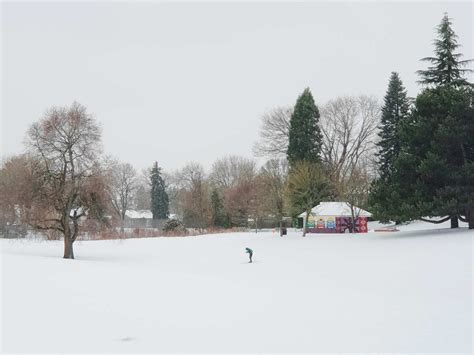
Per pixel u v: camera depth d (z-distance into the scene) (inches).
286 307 573.6
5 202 1421.0
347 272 976.9
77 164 1443.2
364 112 2876.5
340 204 2427.4
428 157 1419.8
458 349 402.6
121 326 447.2
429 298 649.6
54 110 1435.8
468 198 1364.4
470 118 1461.6
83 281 711.7
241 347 398.3
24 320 449.7
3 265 880.9
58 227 1453.0
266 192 2689.5
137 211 5027.1
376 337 437.7
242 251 1636.3
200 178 3951.8
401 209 1441.9
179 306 555.8
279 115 2989.7
